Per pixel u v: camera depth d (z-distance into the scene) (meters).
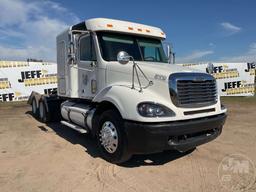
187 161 5.57
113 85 5.62
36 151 6.29
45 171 5.02
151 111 4.61
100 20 6.30
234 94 20.38
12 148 6.56
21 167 5.23
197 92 5.09
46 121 9.88
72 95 7.34
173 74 4.90
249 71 20.27
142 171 5.03
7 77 18.34
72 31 6.50
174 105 4.81
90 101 6.79
